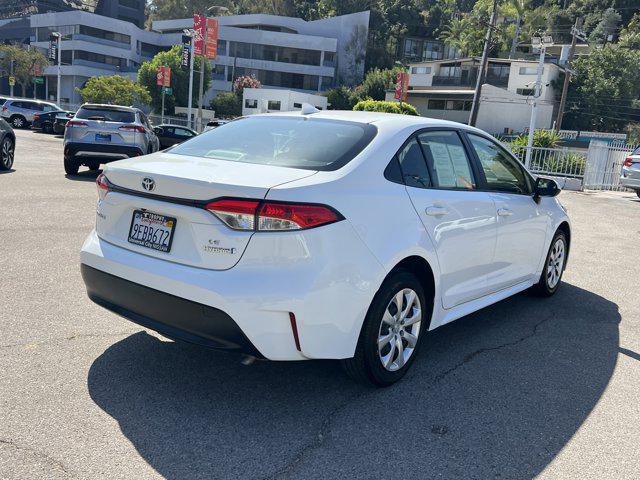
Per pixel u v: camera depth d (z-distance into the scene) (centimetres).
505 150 477
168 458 262
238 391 332
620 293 605
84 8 10294
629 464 281
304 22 7844
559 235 559
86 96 4462
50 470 247
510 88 5491
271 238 279
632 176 1599
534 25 6612
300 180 296
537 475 268
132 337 396
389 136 354
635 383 378
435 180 376
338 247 293
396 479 258
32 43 7488
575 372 391
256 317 278
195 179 290
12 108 3434
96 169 1359
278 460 267
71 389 318
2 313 418
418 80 6022
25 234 655
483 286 430
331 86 7462
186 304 288
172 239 301
